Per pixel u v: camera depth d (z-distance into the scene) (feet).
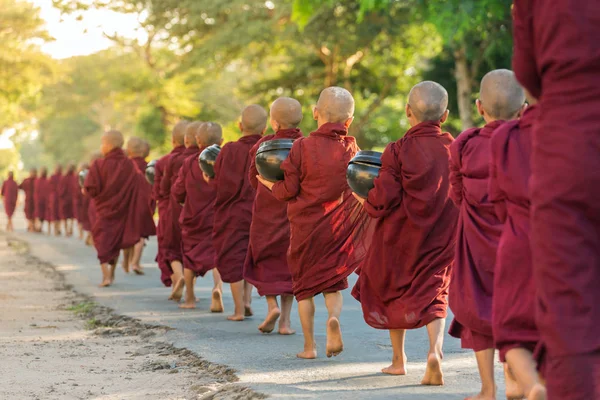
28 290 100.83
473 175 37.19
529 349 29.89
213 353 56.59
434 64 272.92
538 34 24.62
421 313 44.37
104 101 533.55
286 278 62.80
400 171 44.52
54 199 220.84
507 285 30.30
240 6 270.87
